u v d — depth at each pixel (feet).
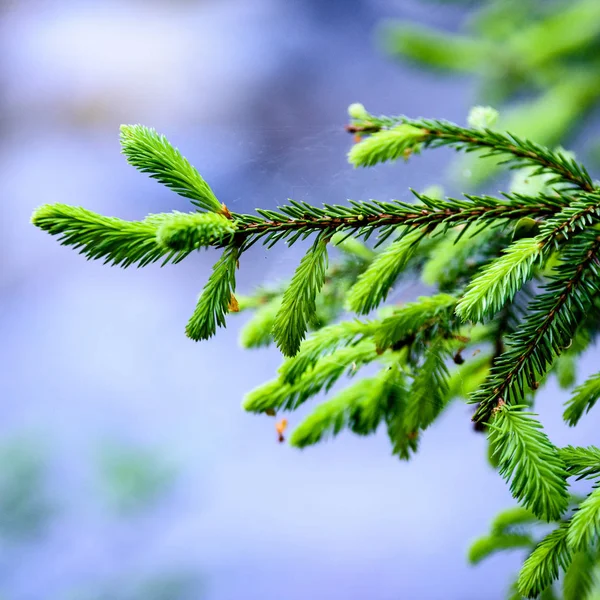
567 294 2.73
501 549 2.99
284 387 2.90
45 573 8.25
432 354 2.87
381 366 2.90
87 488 8.95
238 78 13.96
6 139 14.01
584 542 2.63
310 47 13.89
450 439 11.89
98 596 8.26
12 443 8.74
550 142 4.80
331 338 2.88
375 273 2.83
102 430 10.96
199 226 2.67
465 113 5.94
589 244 2.75
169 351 12.76
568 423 2.78
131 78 14.26
